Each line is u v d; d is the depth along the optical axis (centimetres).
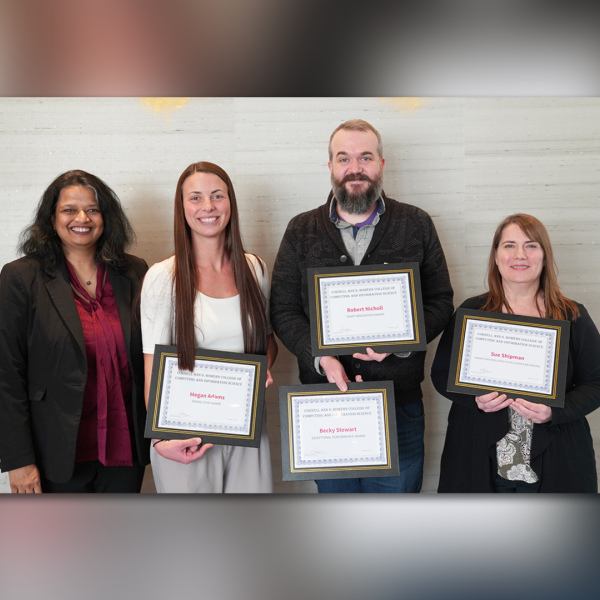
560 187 240
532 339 171
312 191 236
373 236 182
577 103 239
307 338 175
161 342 166
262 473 173
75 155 233
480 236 240
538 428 168
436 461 245
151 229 235
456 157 238
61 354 173
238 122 234
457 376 172
